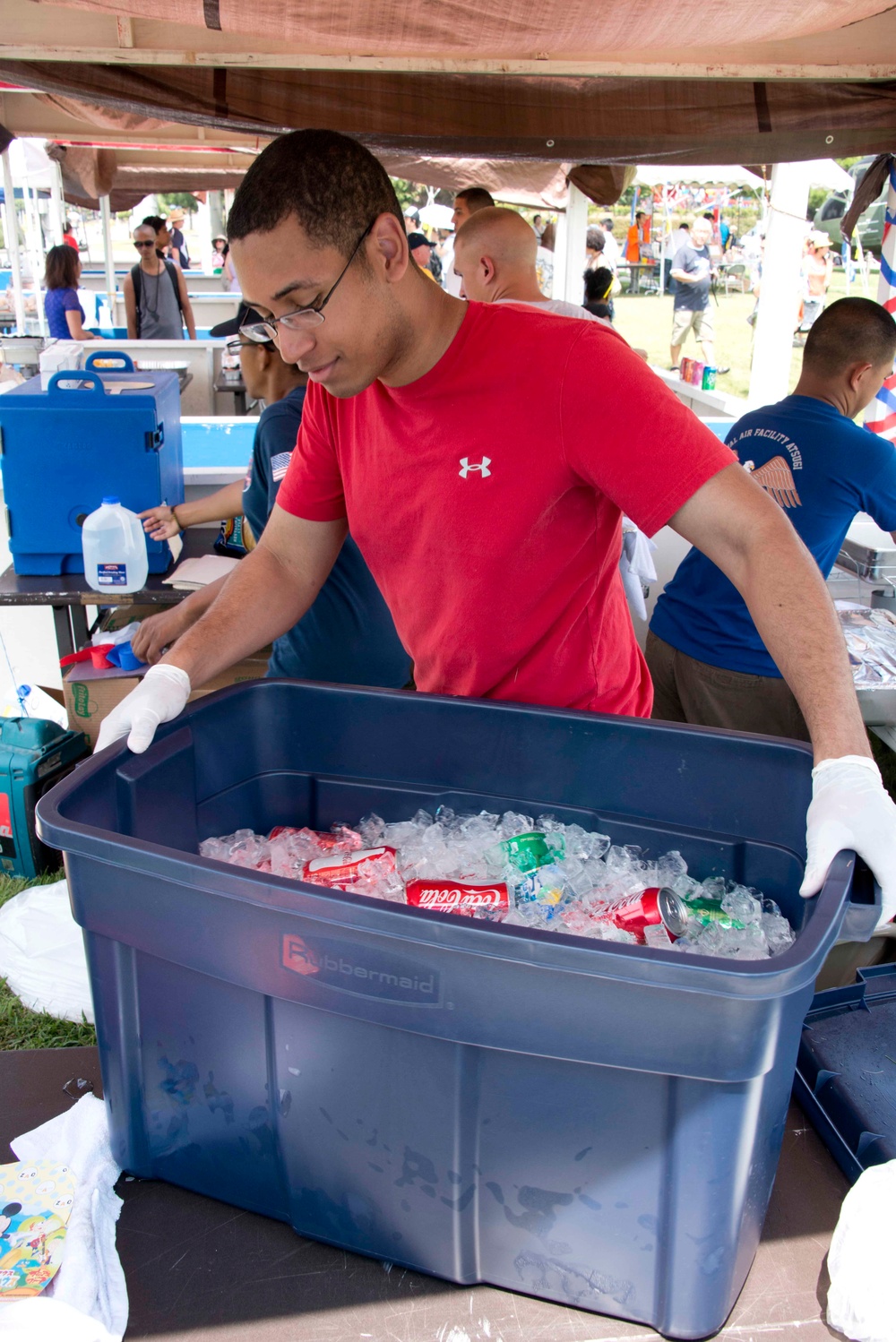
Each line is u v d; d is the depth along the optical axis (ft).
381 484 4.80
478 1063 3.14
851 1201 3.47
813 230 37.81
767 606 3.84
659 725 4.42
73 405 9.80
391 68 10.41
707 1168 3.04
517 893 4.11
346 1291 3.50
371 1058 3.26
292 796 5.14
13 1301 3.33
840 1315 3.31
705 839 4.47
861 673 7.97
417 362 4.37
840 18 9.26
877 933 5.74
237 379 23.79
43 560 10.27
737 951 3.85
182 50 10.22
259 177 3.82
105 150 30.32
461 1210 3.37
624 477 4.17
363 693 4.85
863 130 12.68
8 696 12.60
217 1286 3.51
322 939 3.10
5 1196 3.78
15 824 9.69
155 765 4.28
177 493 11.17
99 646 10.09
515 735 4.69
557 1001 2.88
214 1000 3.48
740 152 12.99
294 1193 3.64
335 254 3.86
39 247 32.68
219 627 5.05
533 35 9.45
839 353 8.20
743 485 4.05
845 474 8.09
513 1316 3.42
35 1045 7.04
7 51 10.14
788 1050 3.08
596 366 4.22
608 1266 3.32
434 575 4.87
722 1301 3.28
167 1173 3.93
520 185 25.82
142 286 27.40
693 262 38.73
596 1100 3.07
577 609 4.87
